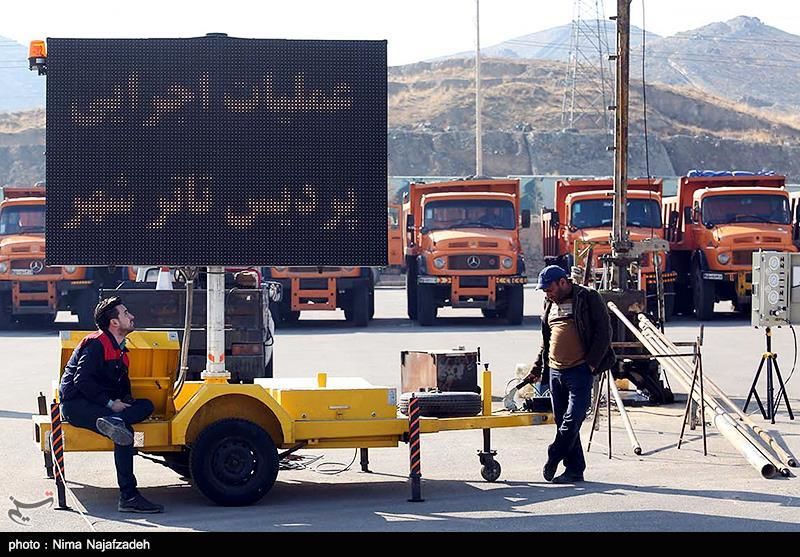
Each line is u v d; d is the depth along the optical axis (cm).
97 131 1002
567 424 1067
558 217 2980
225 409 1001
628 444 1301
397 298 4356
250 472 983
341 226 1012
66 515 945
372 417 1030
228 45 1005
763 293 1462
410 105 11819
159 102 1002
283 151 1009
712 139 10506
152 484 1104
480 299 2917
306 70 1011
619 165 1636
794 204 3073
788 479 1095
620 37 1625
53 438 964
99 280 2898
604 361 1071
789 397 1670
